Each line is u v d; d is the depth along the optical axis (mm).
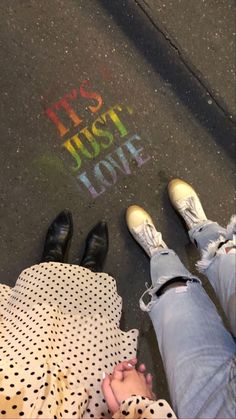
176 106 2391
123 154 2350
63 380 1614
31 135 2303
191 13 2402
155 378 2301
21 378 1539
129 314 2324
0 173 2285
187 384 1488
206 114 2410
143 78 2373
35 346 1669
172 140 2381
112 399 1504
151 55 2379
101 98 2344
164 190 2367
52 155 2314
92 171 2332
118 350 1878
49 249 2238
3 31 2287
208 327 1698
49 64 2316
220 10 2426
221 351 1589
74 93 2330
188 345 1618
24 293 1980
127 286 2336
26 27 2301
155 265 2086
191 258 2373
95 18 2344
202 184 2395
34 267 2078
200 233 2178
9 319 1887
